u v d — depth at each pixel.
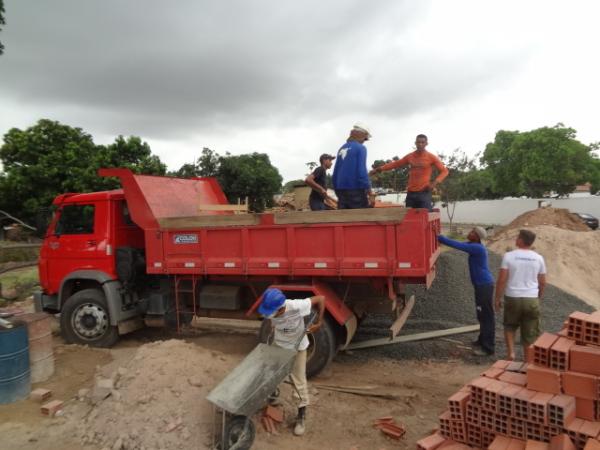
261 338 5.52
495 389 3.37
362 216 5.19
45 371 5.58
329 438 4.14
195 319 6.67
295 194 11.90
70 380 5.60
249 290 6.37
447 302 7.99
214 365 5.04
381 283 5.38
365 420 4.47
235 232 5.85
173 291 6.77
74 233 7.07
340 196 6.17
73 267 7.01
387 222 5.08
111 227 6.82
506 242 14.73
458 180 27.84
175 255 6.24
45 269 7.25
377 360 6.23
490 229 23.64
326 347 5.31
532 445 3.09
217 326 7.13
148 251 6.41
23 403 4.98
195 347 5.43
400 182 17.95
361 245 5.23
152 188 6.78
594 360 3.18
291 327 4.20
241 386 3.80
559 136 37.34
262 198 25.89
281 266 5.57
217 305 6.29
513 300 5.54
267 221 5.64
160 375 4.66
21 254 16.61
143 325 7.23
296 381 4.27
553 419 3.09
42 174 18.73
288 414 4.54
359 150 5.98
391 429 4.19
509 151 40.22
